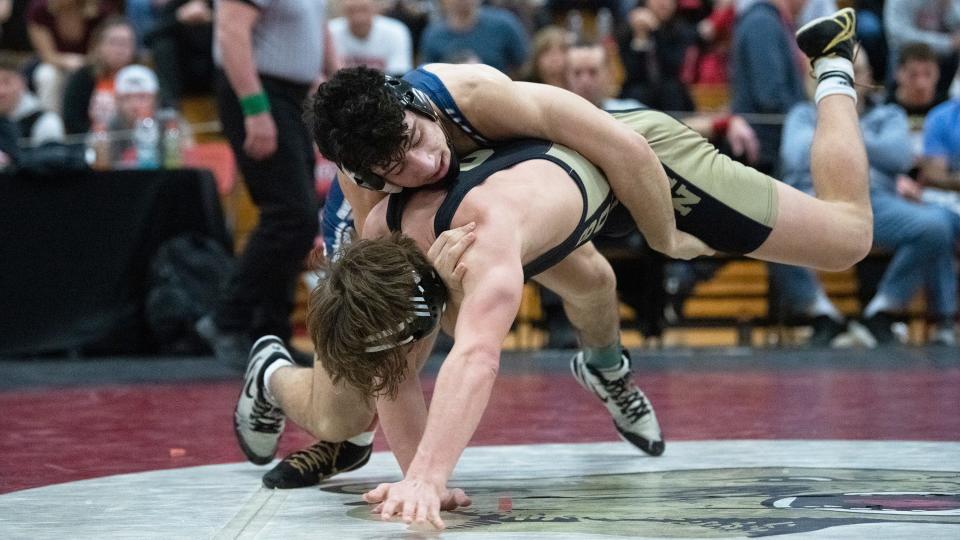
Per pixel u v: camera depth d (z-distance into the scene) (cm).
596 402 725
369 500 364
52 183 1039
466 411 357
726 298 1175
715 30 1363
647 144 430
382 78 382
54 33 1361
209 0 1202
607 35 1448
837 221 480
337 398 439
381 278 362
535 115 415
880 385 802
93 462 519
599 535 336
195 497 423
